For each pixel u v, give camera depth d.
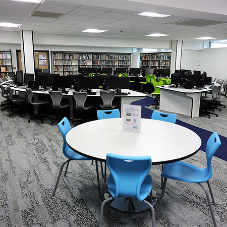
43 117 5.89
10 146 3.85
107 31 7.99
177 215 2.14
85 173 2.96
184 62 12.80
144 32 8.16
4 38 8.11
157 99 7.44
